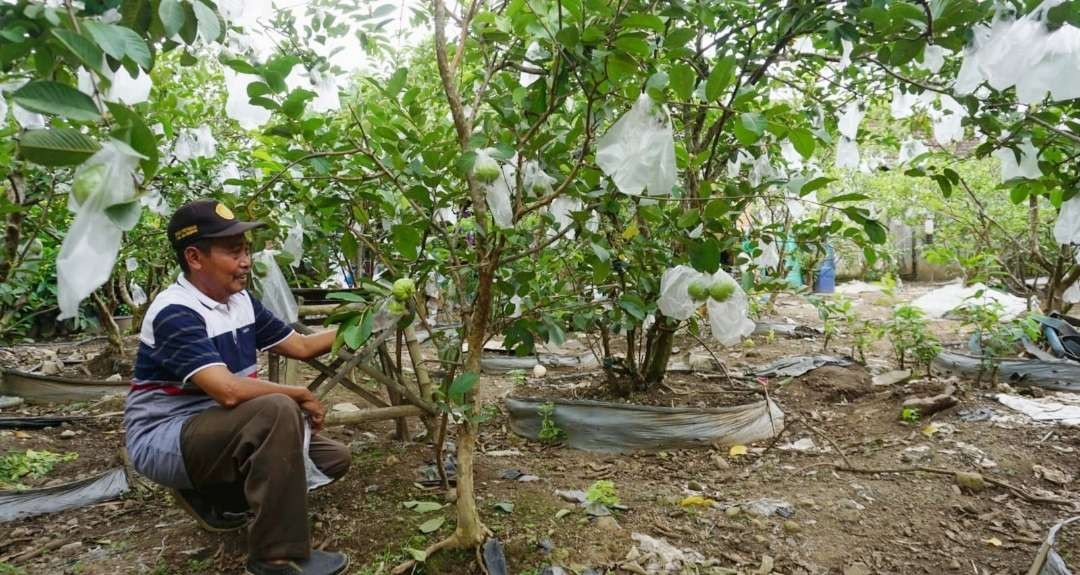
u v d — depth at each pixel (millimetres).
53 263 3934
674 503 2584
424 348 5281
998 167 6488
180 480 2064
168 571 2146
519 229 2422
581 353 5344
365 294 2047
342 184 2414
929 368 4242
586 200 2078
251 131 2766
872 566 2162
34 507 2656
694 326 3520
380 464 2934
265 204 2625
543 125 2291
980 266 5715
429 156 1900
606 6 1499
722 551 2234
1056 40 1530
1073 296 4961
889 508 2535
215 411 2004
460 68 2598
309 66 2275
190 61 1540
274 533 1906
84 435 3738
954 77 2723
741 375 4348
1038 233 5473
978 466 2869
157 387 2092
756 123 1505
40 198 2938
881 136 4133
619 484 2807
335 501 2564
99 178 951
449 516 2398
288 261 2652
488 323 2381
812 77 3627
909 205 6609
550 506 2504
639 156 1538
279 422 1905
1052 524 2389
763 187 1961
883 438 3270
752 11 2707
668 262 2605
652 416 3264
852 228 2246
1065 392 3961
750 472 2949
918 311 4230
